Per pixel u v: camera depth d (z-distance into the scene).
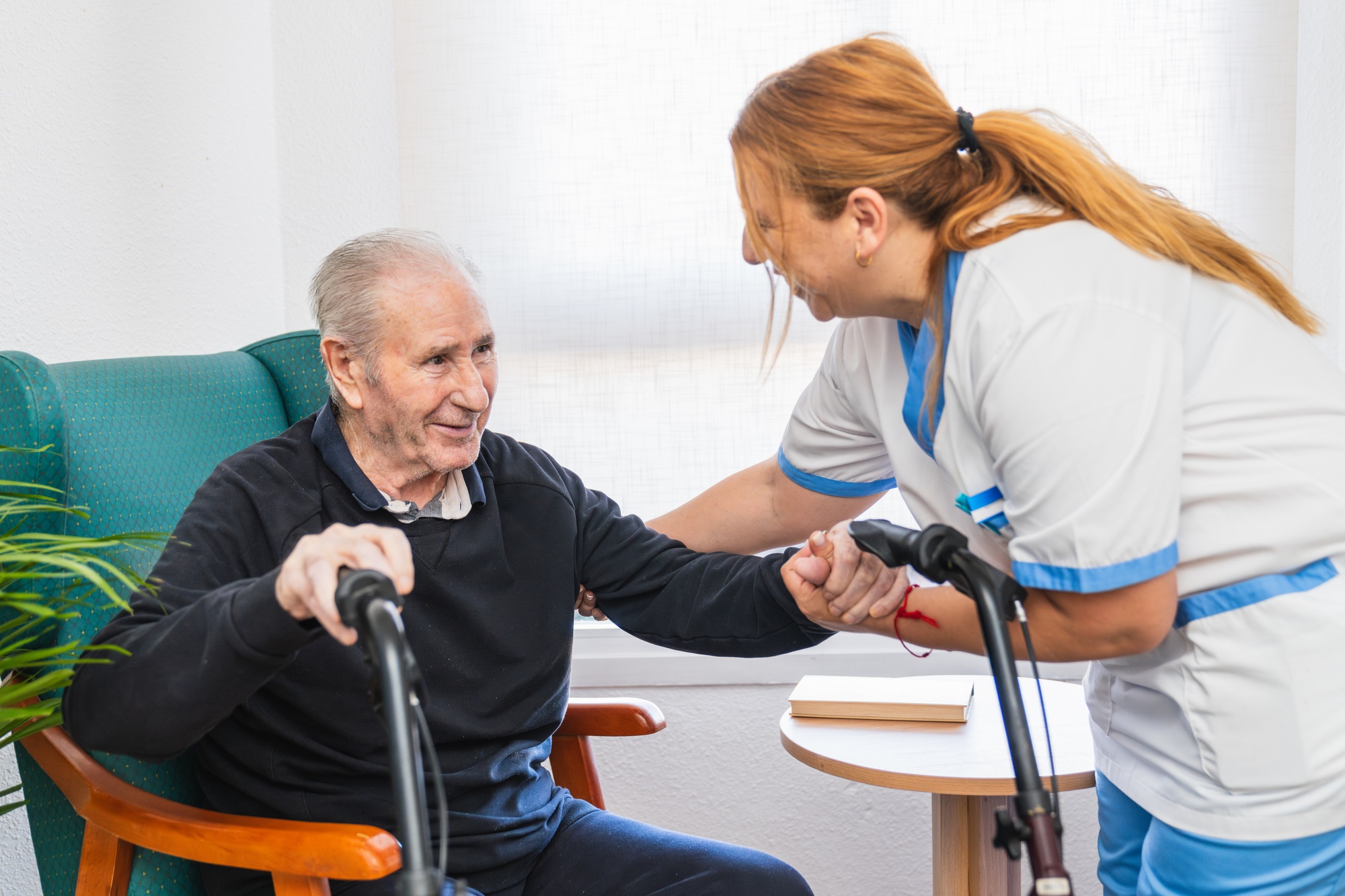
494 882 1.21
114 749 0.96
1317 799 0.93
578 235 1.89
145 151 1.67
